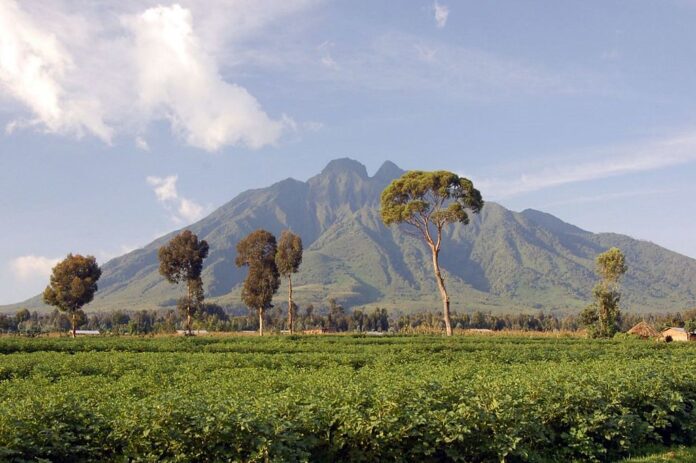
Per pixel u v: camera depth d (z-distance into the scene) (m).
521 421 14.89
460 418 14.20
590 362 29.94
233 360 29.91
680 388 19.91
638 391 18.23
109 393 16.83
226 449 12.17
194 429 12.12
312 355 32.91
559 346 47.41
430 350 41.50
